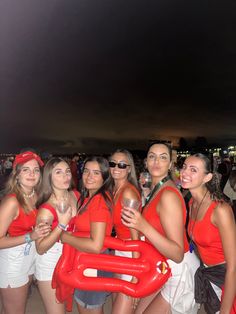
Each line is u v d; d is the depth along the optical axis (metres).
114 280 2.59
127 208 2.29
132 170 3.29
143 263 2.55
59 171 2.86
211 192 2.52
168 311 2.60
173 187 2.56
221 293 2.52
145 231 2.31
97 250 2.55
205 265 2.61
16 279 2.95
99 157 2.84
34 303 4.10
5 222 2.87
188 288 2.56
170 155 2.73
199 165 2.53
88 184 2.80
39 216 2.75
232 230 2.40
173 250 2.34
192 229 2.60
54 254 2.93
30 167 2.92
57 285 2.71
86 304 2.80
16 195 2.92
